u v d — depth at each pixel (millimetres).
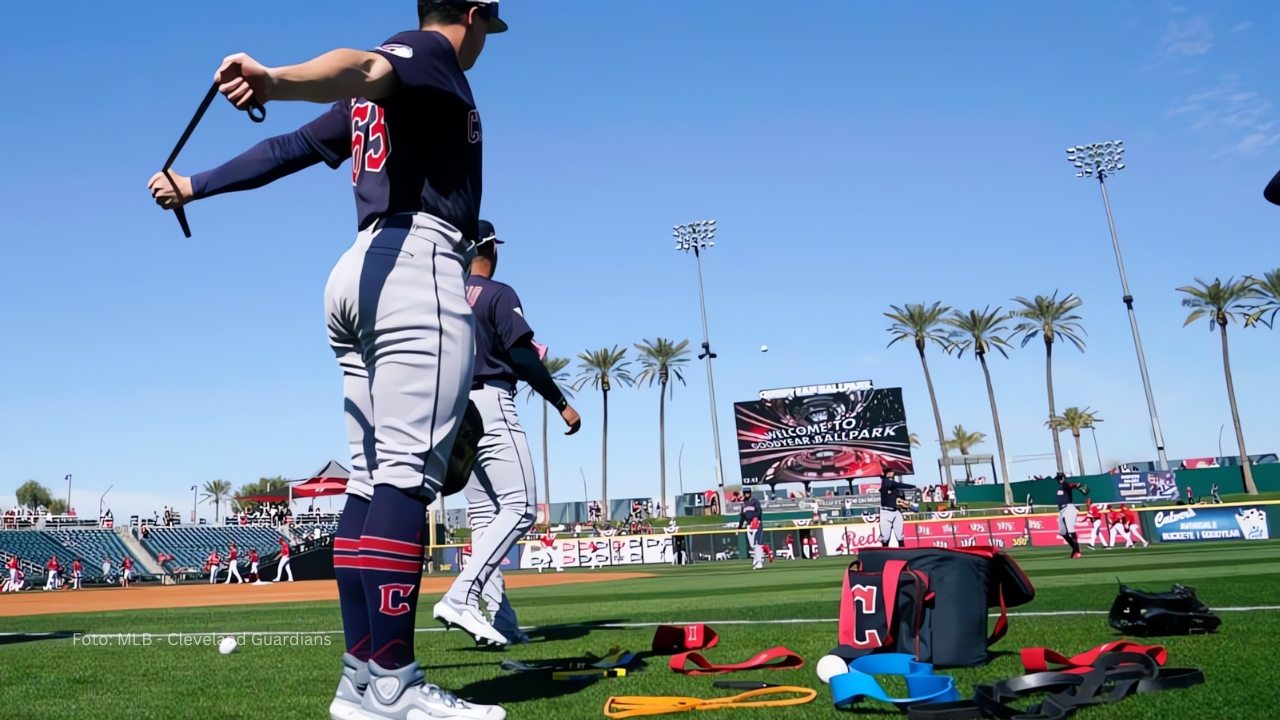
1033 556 19672
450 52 2688
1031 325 57844
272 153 2961
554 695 3223
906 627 3814
